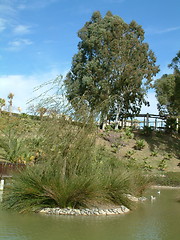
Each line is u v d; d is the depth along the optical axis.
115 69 30.70
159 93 39.97
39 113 9.04
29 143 14.65
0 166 11.08
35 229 5.60
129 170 10.68
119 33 31.09
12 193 7.44
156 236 5.59
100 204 8.21
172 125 34.28
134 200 10.59
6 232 5.29
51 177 7.59
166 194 13.48
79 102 8.86
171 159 28.84
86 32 32.72
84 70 30.72
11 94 22.47
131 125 35.72
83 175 7.66
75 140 8.23
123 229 6.04
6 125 16.98
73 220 6.59
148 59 32.59
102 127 31.42
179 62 28.38
